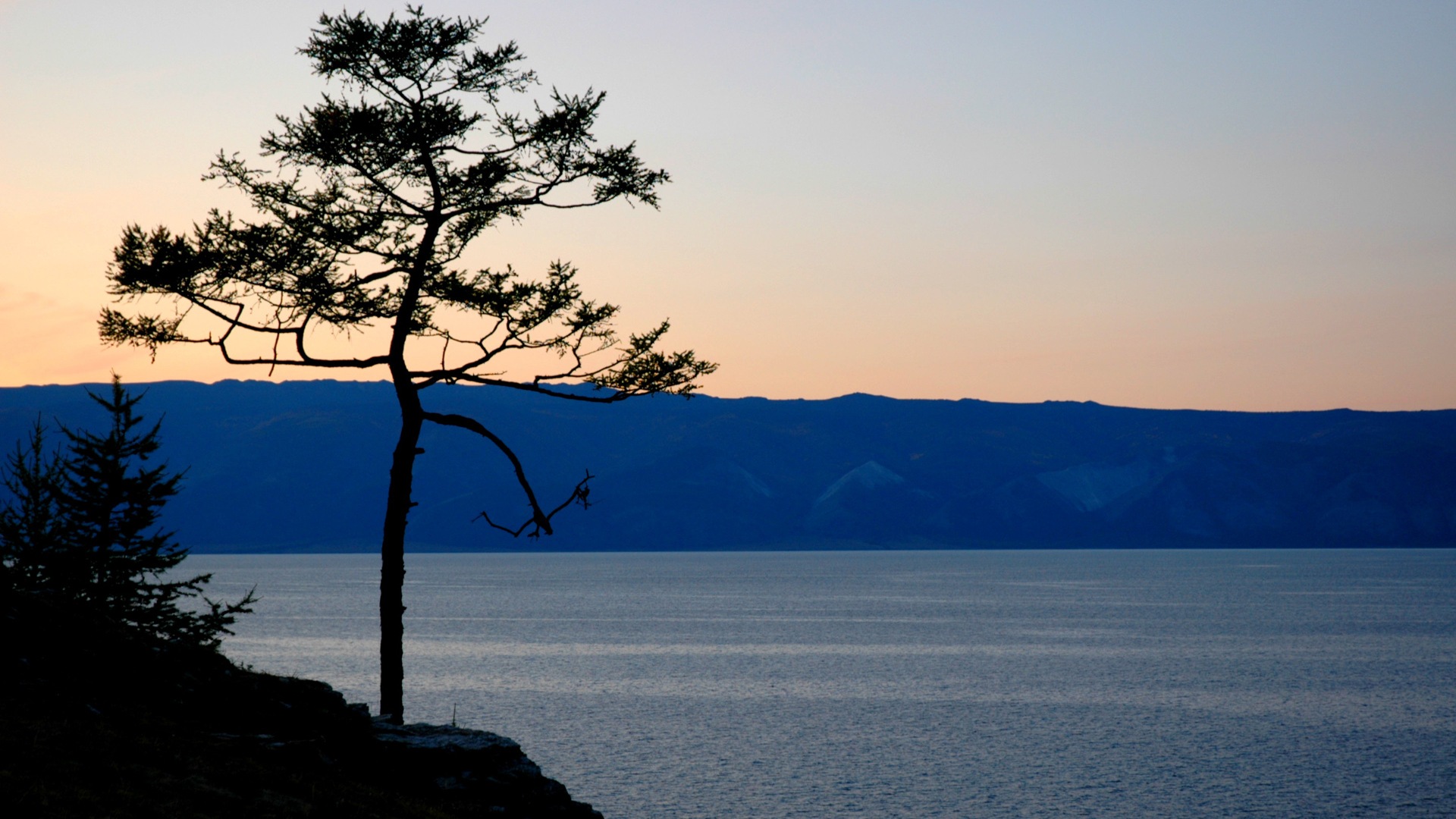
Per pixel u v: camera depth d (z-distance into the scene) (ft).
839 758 195.52
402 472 73.51
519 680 296.71
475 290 74.95
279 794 42.98
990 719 239.71
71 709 44.88
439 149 73.72
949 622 505.25
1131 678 310.65
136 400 87.35
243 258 69.26
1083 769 188.03
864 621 509.35
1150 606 610.24
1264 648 390.83
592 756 194.49
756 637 432.66
